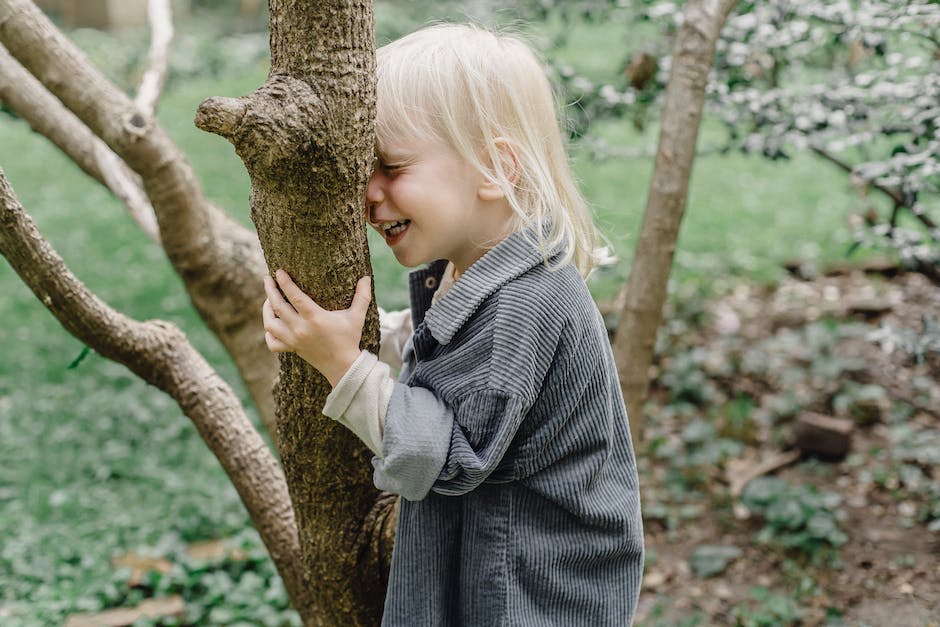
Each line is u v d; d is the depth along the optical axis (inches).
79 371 218.5
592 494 52.3
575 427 51.1
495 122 50.3
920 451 157.4
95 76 78.1
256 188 45.4
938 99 103.7
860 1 110.8
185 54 538.6
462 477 46.8
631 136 392.2
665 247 85.5
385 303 235.8
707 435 170.2
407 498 48.6
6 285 277.6
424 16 194.2
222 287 84.5
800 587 129.1
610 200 328.8
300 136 41.9
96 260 293.6
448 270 56.6
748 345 208.5
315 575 58.5
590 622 52.6
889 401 177.8
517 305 48.8
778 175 365.7
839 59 133.8
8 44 75.9
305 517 56.5
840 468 159.8
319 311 47.1
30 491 166.6
